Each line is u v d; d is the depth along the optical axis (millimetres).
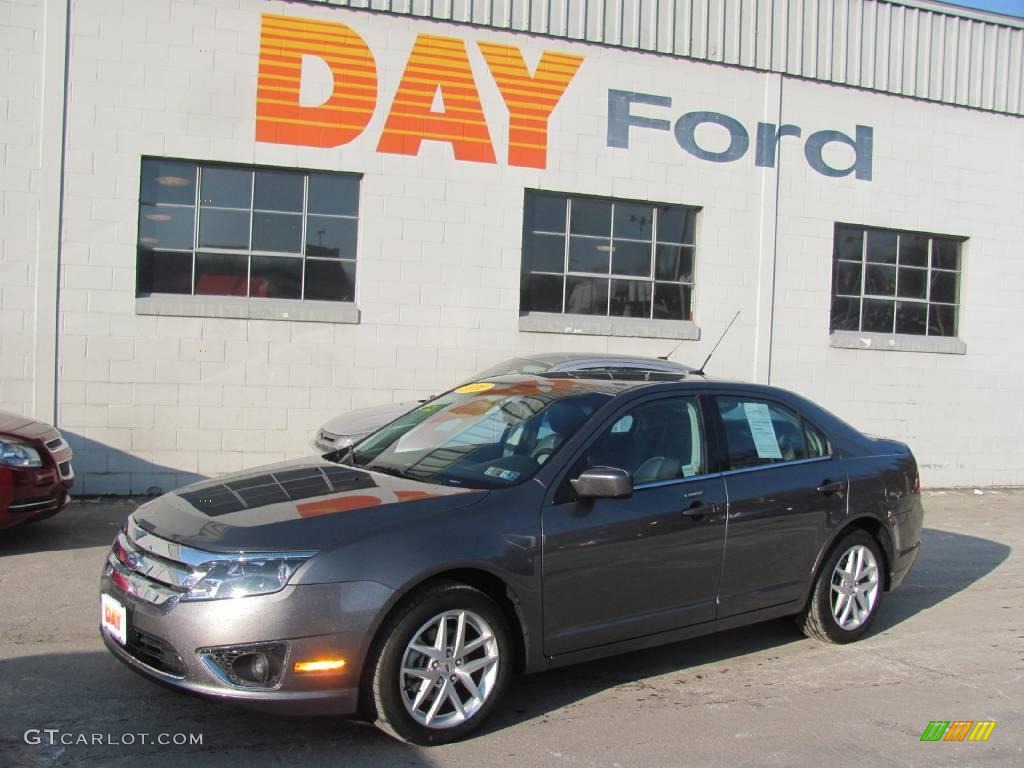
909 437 13391
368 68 10812
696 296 12352
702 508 5078
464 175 11188
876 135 13203
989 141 13844
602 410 5031
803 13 12750
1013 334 14000
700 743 4383
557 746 4293
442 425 5461
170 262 10383
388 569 4039
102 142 10000
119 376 10055
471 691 4297
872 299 13430
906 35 13328
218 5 10312
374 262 10883
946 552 9062
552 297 11812
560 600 4555
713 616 5180
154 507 4633
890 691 5168
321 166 10680
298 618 3881
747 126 12477
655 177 12039
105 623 4422
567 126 11625
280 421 10562
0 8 9672
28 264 9781
